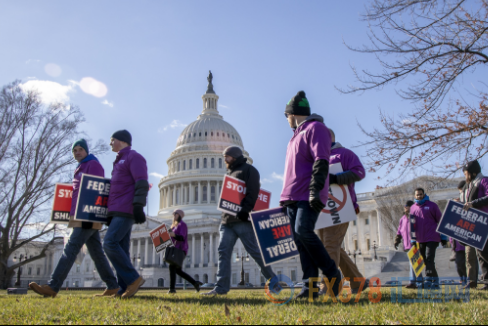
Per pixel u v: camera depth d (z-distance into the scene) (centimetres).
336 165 765
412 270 1096
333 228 796
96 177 857
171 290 1299
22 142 3200
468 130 1194
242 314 493
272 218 662
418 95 1227
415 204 1195
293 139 675
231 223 941
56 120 3247
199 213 10438
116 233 823
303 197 631
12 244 3300
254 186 919
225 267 949
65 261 857
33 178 3148
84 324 464
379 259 6706
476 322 445
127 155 859
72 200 895
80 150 940
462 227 861
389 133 1281
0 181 3059
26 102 3150
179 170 11750
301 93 718
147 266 9462
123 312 530
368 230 8719
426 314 475
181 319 469
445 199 6900
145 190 827
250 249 926
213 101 13400
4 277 3284
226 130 12269
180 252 1283
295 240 650
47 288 843
